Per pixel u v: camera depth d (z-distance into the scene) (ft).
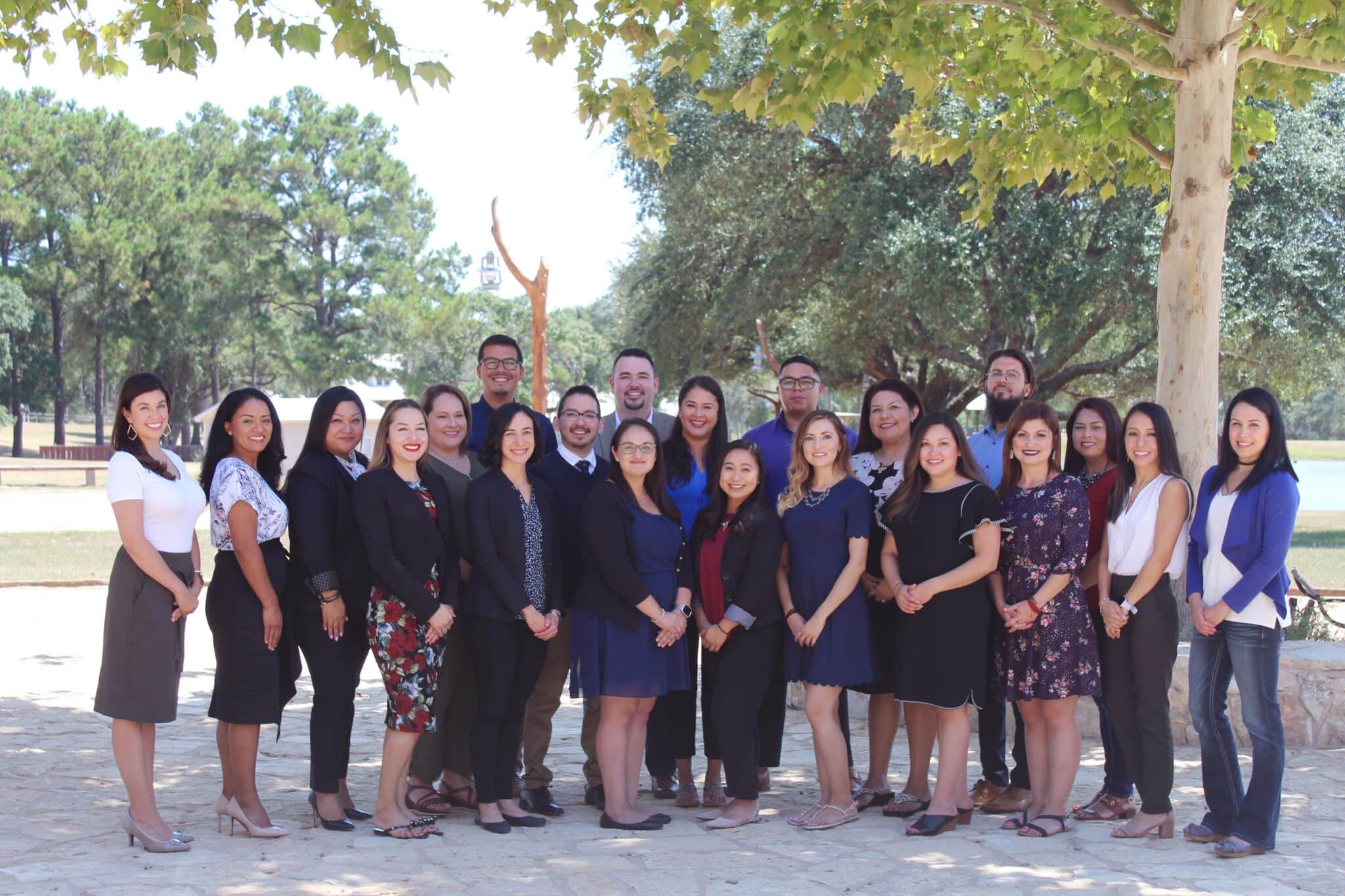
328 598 17.31
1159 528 17.07
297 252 173.47
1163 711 17.28
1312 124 59.93
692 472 19.89
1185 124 24.63
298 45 21.45
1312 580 46.21
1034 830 17.49
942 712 17.92
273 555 17.24
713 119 67.62
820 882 15.14
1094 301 61.46
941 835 17.54
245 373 190.19
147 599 16.25
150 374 16.70
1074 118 30.27
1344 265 58.34
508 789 18.10
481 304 200.34
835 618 18.24
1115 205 60.34
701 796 20.71
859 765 22.66
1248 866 15.84
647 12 26.73
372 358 171.22
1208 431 24.84
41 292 169.27
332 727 17.65
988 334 67.21
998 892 14.71
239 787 17.39
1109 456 18.70
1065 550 17.35
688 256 74.23
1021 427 18.02
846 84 23.80
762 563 18.25
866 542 18.26
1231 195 58.13
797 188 70.08
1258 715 16.47
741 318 69.41
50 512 84.17
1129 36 28.07
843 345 73.46
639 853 16.46
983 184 31.81
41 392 183.32
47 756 22.27
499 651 17.74
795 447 18.84
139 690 16.19
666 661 18.33
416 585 17.04
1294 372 66.23
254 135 174.19
